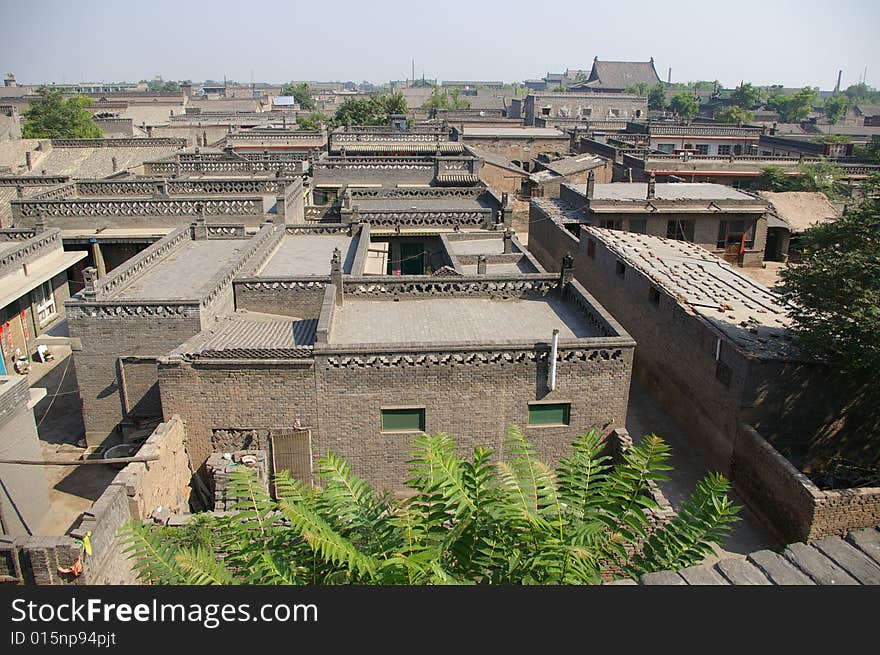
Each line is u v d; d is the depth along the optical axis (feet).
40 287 96.37
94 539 40.22
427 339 61.26
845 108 383.45
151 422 67.26
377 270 88.94
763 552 25.84
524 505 24.36
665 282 82.69
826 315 59.88
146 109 336.29
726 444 65.26
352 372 55.57
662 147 244.22
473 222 109.40
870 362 54.60
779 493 56.13
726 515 25.76
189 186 120.37
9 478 51.44
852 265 57.31
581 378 57.21
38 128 231.09
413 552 23.73
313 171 144.66
